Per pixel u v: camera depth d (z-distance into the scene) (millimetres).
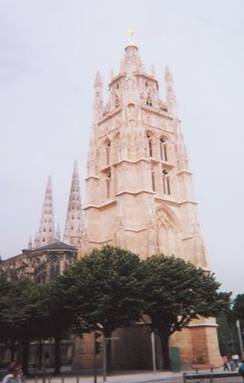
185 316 59562
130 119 91188
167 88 104062
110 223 87250
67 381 48250
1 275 68750
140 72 100688
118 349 70562
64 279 59750
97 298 55688
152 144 93438
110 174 93062
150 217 79562
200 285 61938
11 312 60719
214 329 74438
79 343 76438
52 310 60344
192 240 84688
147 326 65750
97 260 60969
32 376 60688
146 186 82812
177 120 99000
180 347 72125
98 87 104688
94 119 100375
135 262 60688
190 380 43125
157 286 58375
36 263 130250
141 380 45406
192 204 89000
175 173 93250
